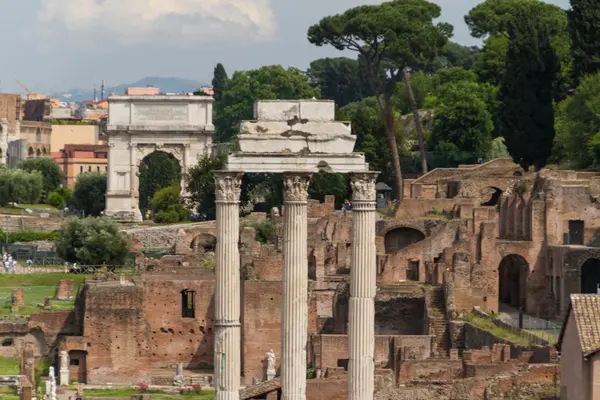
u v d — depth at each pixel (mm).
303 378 126125
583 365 151500
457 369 184250
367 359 126000
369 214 125500
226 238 124625
